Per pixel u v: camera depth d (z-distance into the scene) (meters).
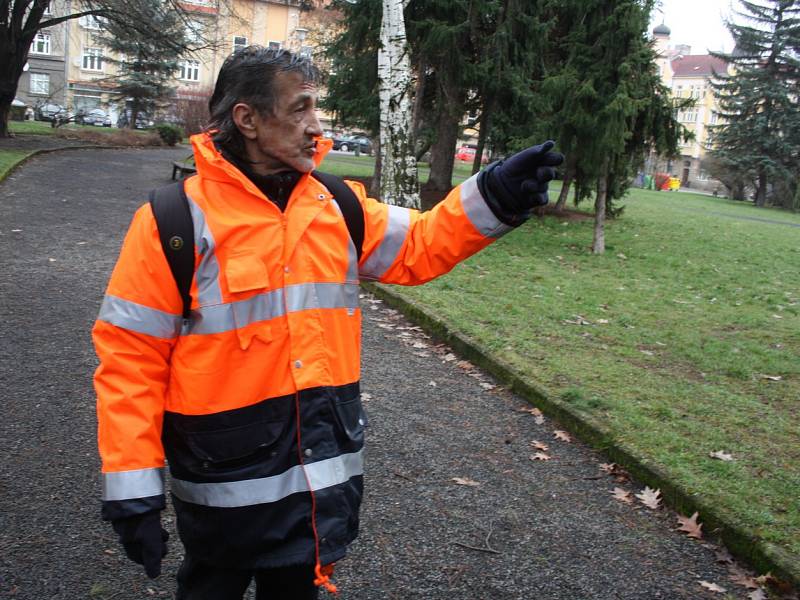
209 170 1.92
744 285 11.16
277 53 1.94
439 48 16.59
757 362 6.69
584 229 16.19
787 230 22.50
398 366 6.14
